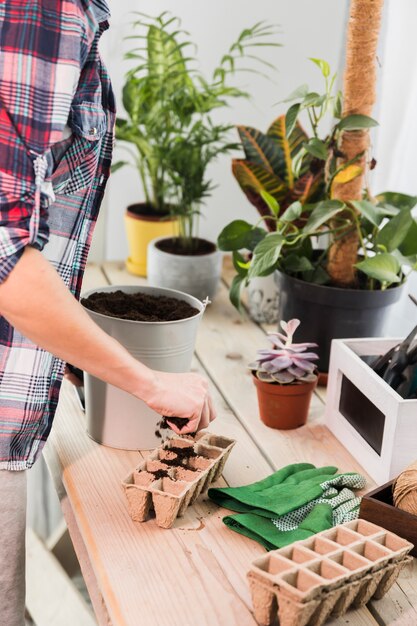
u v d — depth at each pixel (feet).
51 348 3.39
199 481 4.15
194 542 3.93
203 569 3.73
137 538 3.93
